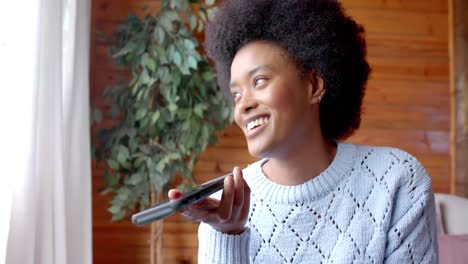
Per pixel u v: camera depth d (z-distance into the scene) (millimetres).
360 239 1008
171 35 2426
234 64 1006
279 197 1032
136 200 2422
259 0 1027
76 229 2176
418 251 1028
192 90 2459
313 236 1019
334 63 1035
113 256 2650
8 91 1713
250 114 960
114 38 2621
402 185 1043
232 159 2713
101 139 2484
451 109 2875
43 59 1869
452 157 2857
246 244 932
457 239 2068
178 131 2477
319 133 1040
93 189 2635
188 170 2455
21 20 1760
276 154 986
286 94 957
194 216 821
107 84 2652
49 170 1883
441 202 2338
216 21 1129
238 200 836
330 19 1039
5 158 1681
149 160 2398
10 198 1687
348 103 1118
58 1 1934
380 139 2842
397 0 2877
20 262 1756
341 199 1026
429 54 2883
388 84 2855
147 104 2449
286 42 980
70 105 2150
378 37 2861
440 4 2900
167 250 2678
